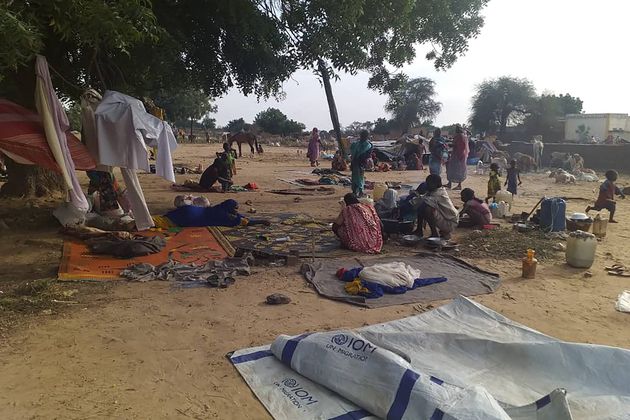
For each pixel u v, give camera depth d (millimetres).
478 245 8742
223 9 9836
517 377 4047
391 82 14320
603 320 5473
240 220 10273
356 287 6188
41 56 6809
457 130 16391
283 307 5754
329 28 10414
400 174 22141
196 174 20234
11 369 4188
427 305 5883
